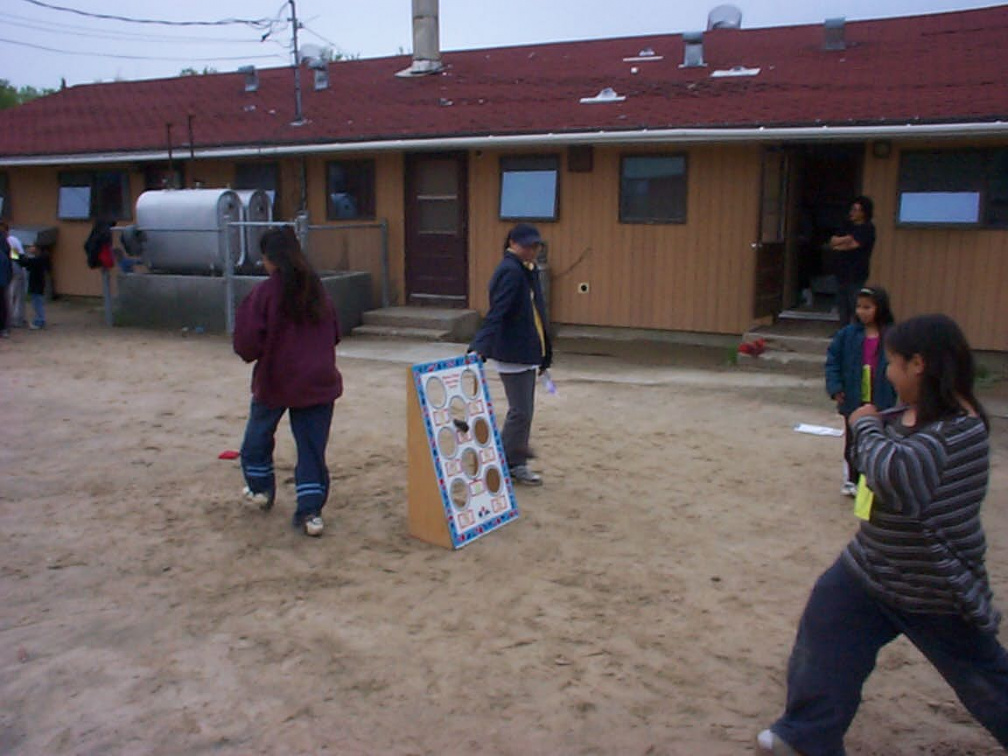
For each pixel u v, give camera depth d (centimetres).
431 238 1448
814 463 723
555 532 566
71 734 350
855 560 292
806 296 1377
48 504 610
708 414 888
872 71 1292
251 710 367
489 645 422
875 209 1152
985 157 1088
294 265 529
